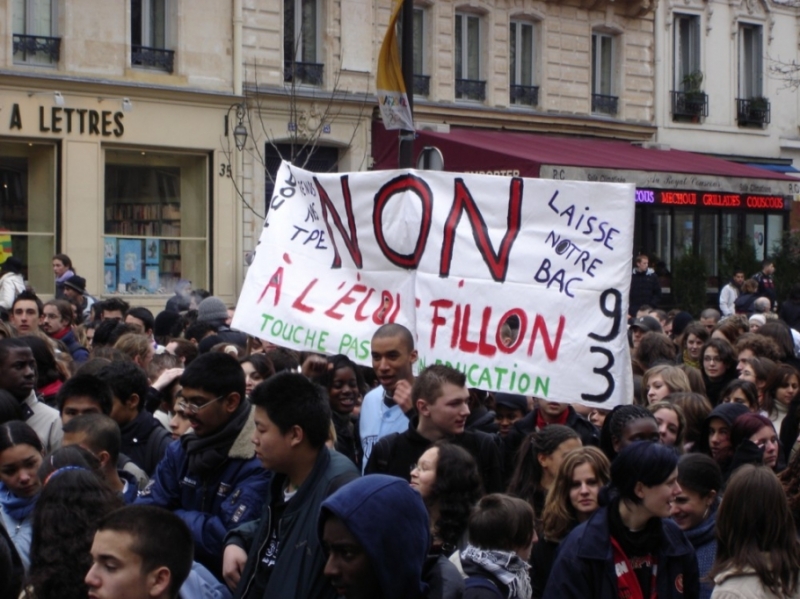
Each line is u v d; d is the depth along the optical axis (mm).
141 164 23641
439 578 3912
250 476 5461
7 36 21734
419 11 27484
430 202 7836
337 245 8227
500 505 5008
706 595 5801
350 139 26328
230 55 24594
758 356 9812
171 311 13219
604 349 7273
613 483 4988
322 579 4555
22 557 5250
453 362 7652
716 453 7246
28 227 22266
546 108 29641
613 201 7355
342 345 7941
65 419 6387
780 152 35062
